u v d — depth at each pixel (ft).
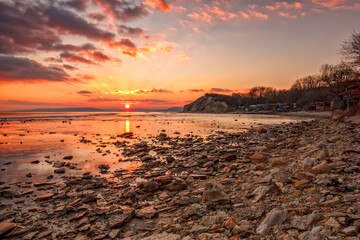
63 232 15.64
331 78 160.97
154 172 30.94
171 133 83.20
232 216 14.71
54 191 24.80
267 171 24.59
